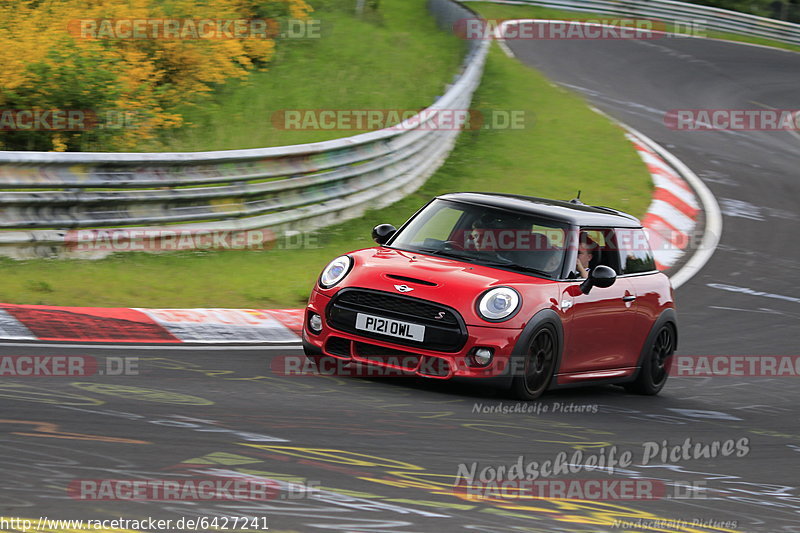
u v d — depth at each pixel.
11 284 30.66
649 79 105.50
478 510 15.33
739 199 66.50
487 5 132.62
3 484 14.02
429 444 19.14
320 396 22.14
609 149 71.38
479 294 23.91
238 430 18.34
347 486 15.66
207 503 14.12
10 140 47.66
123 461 15.68
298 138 59.16
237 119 61.44
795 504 18.50
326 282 25.14
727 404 28.59
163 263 36.66
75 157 35.19
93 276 33.25
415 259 25.61
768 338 38.25
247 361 25.45
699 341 36.78
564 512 15.87
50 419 17.67
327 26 91.50
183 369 23.58
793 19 154.50
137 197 37.53
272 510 14.10
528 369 24.22
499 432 20.92
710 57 122.38
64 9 56.03
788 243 57.62
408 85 77.12
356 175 49.34
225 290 34.09
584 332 25.97
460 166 62.69
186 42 61.50
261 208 42.78
